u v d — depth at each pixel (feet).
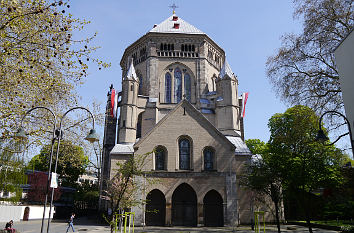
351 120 60.70
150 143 130.82
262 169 91.66
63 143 83.05
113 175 135.74
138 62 187.11
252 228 111.14
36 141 67.21
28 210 144.97
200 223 121.29
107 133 185.16
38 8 55.16
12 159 88.12
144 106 169.27
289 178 96.89
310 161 100.89
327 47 82.94
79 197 197.06
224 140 133.28
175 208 125.08
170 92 176.76
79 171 211.20
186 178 126.93
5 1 54.29
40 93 64.03
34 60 57.93
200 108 171.42
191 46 184.96
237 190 130.11
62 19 58.34
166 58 180.34
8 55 57.57
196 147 131.44
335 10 81.00
